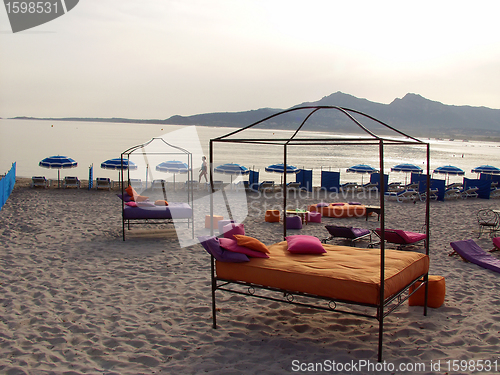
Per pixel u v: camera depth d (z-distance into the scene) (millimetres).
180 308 4535
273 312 4422
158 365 3256
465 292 5113
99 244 7602
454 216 11891
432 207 13906
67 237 8078
